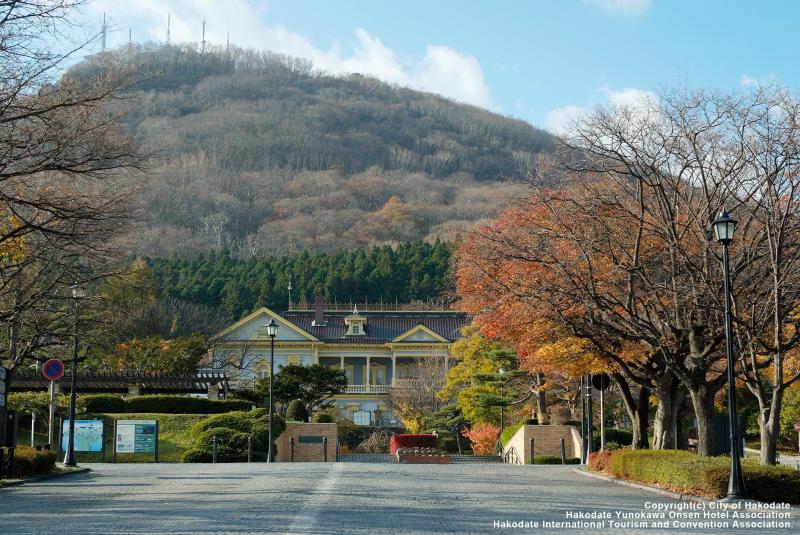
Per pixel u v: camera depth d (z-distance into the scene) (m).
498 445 57.19
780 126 24.09
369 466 35.47
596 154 25.64
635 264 25.38
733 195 24.75
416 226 171.75
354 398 86.94
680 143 25.23
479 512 16.91
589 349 29.80
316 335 89.75
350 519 15.20
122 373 56.81
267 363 84.88
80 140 23.36
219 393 58.22
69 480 26.41
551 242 29.02
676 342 26.08
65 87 23.00
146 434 40.84
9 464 25.42
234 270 114.31
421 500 19.28
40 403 45.25
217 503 18.16
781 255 22.83
